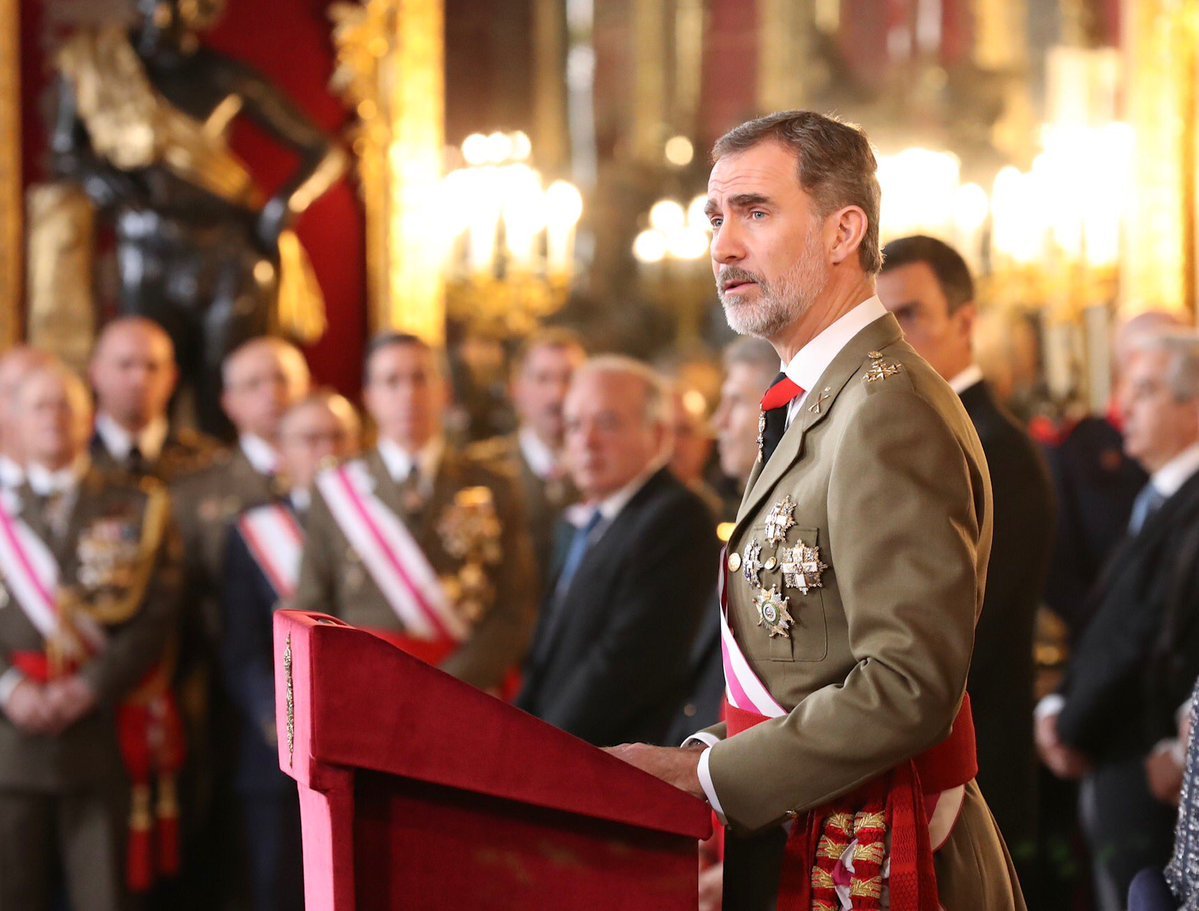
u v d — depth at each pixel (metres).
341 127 20.33
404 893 5.27
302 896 13.99
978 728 7.95
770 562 5.96
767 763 5.63
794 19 22.89
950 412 5.88
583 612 10.86
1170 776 10.24
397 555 13.16
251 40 19.84
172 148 18.16
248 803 14.13
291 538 14.43
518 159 21.56
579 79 22.53
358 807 5.24
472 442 20.88
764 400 6.27
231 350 18.00
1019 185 21.64
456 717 5.23
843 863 5.84
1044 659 14.40
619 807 5.35
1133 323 15.37
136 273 17.98
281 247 18.66
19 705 13.53
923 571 5.52
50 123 18.55
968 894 6.01
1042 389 21.11
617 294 22.23
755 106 22.98
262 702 14.12
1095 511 14.76
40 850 13.64
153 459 16.56
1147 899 5.64
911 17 22.53
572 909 5.39
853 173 6.10
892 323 6.16
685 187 22.61
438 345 20.64
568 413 11.34
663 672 10.66
